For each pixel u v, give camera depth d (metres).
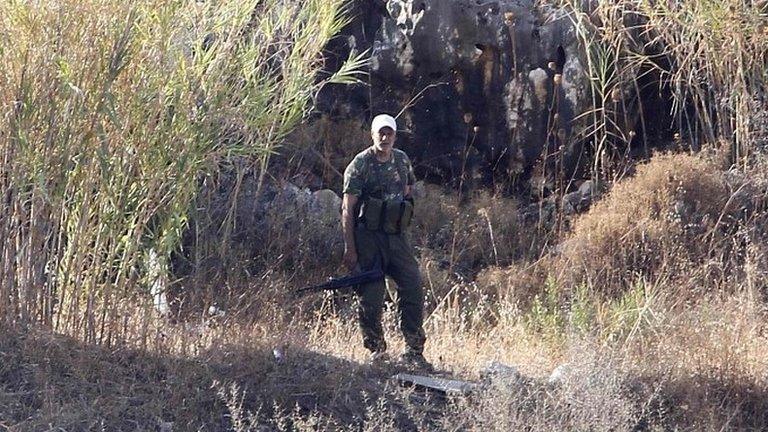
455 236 31.80
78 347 18.11
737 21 30.34
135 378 17.58
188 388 17.28
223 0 19.56
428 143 36.25
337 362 19.06
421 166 36.28
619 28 32.72
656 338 21.61
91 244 19.16
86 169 18.56
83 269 19.05
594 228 29.28
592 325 22.77
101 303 18.86
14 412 16.23
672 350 19.97
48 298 18.66
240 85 19.86
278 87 21.02
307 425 16.12
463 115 35.78
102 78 18.16
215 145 19.64
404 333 19.95
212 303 21.47
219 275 23.42
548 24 34.91
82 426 16.05
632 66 33.72
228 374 17.80
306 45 21.20
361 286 19.77
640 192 30.03
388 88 36.16
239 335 19.12
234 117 19.52
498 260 32.00
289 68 21.16
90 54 18.19
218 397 17.00
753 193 29.73
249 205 30.61
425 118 36.09
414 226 33.69
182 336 18.78
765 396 18.53
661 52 34.53
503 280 29.28
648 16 32.72
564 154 34.53
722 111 31.92
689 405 17.78
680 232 28.48
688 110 34.81
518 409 16.75
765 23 30.39
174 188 19.27
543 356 21.56
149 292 19.12
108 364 17.62
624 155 33.84
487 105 35.53
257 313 21.12
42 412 16.16
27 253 18.53
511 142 35.38
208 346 18.78
